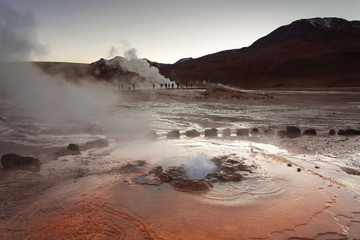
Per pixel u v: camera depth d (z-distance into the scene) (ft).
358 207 10.60
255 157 17.65
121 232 8.76
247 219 9.64
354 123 33.50
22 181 13.41
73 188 12.45
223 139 23.91
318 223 9.37
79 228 9.02
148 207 10.53
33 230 8.93
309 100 71.36
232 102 69.21
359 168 15.40
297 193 11.90
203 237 8.49
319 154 18.54
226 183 13.08
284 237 8.52
